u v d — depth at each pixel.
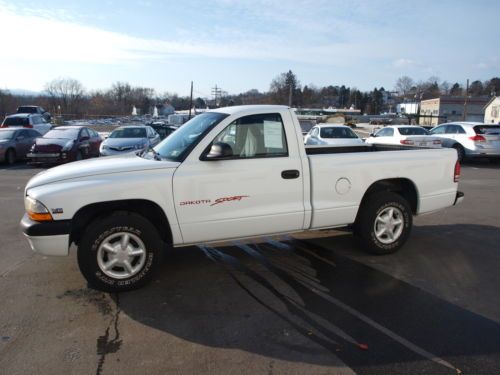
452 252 5.65
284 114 4.89
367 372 3.03
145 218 4.40
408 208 5.51
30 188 4.27
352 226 5.59
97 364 3.12
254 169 4.65
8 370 3.04
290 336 3.51
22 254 5.59
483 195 9.87
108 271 4.29
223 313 3.91
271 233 4.87
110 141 15.62
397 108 121.25
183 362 3.14
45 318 3.82
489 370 3.05
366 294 4.33
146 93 116.94
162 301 4.17
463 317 3.84
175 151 4.69
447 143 16.83
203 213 4.50
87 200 4.14
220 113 4.89
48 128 24.89
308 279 4.72
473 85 138.88
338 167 5.05
